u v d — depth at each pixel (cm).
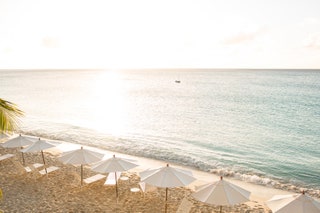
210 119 3334
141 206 970
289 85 9181
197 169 1523
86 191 1081
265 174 1529
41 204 965
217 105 4644
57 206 954
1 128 561
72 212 914
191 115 3634
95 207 952
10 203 967
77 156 1040
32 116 3375
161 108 4294
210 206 1004
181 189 1149
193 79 13850
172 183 827
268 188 1280
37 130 2500
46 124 2831
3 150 1664
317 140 2341
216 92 6962
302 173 1555
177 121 3169
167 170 877
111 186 1133
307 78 13888
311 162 1755
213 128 2783
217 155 1867
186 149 1988
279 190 1259
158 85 9812
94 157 1052
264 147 2105
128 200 1014
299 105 4603
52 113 3675
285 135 2516
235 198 722
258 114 3738
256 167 1644
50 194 1047
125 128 2695
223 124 3012
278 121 3225
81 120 3144
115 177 1045
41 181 1169
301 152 1986
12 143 1220
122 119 3262
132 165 990
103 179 1197
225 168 1594
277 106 4503
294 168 1636
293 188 1301
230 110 4100
